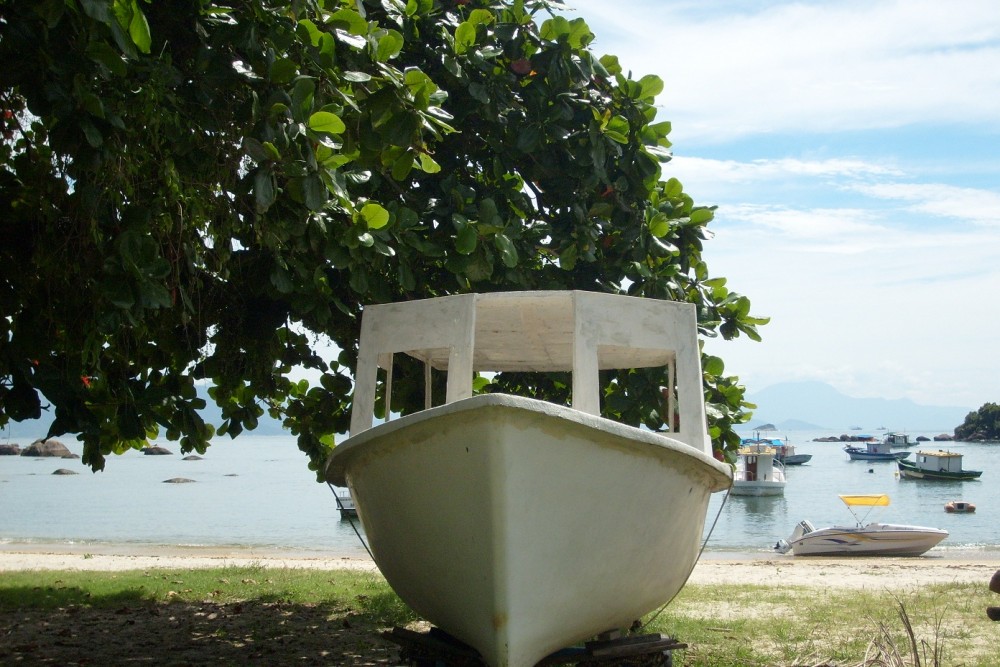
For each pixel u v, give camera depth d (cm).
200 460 9494
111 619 950
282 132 543
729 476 552
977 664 712
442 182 799
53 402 628
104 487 5122
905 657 665
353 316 746
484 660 491
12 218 629
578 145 848
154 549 2300
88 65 481
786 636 846
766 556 2353
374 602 1045
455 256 749
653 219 887
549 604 477
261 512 3631
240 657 761
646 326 572
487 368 863
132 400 702
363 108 589
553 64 830
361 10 634
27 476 6091
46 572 1406
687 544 556
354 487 556
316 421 958
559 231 859
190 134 579
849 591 1223
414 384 887
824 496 4919
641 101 891
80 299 614
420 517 487
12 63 483
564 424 443
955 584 1278
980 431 13150
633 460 473
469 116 871
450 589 491
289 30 568
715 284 979
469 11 900
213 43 559
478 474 447
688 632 867
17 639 833
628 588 511
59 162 568
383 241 707
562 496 459
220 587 1202
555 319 643
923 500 4712
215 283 755
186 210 610
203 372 861
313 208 551
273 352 888
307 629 894
